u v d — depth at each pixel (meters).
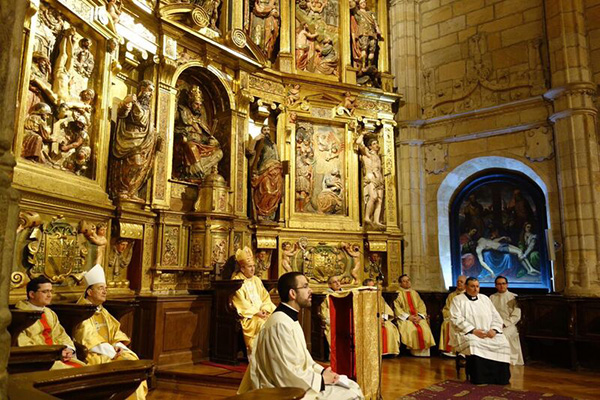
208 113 8.50
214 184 7.62
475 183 10.20
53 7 5.49
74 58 5.84
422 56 10.90
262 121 9.15
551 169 8.89
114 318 5.14
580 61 8.63
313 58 10.03
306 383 3.26
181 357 6.47
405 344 8.54
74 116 5.72
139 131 6.43
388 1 11.34
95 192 5.92
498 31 9.88
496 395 5.62
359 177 10.03
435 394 5.68
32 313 3.66
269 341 3.38
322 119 9.77
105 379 2.38
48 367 2.98
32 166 5.04
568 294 8.09
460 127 10.13
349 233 9.48
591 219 8.16
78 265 5.58
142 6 6.96
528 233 9.34
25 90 4.89
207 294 7.10
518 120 9.38
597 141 8.47
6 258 1.60
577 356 7.61
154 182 7.03
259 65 8.77
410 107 10.62
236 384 5.62
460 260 10.14
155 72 7.28
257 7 9.31
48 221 5.16
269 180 8.45
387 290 9.54
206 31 8.01
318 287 8.99
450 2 10.63
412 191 10.36
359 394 3.64
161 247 6.95
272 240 8.61
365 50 10.55
